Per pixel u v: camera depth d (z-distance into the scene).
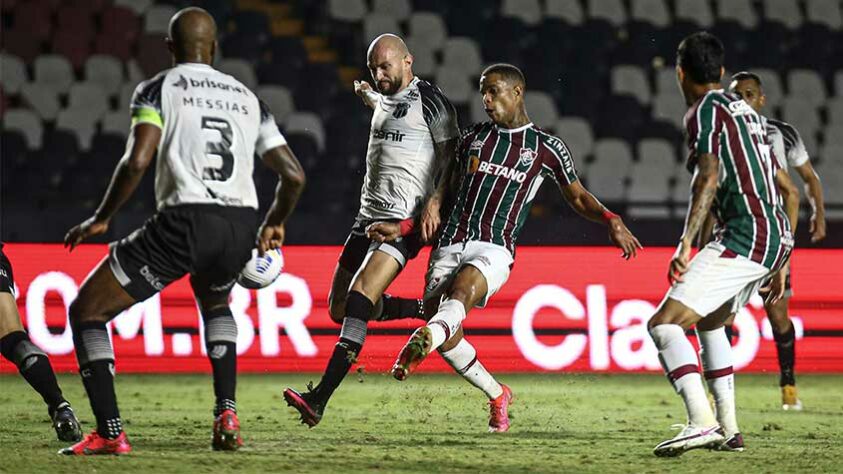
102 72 56.78
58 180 49.91
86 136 54.03
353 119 54.69
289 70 57.66
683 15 64.69
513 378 37.91
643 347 40.03
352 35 62.84
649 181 55.06
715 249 19.39
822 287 41.06
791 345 30.72
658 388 35.34
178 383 35.66
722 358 20.81
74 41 58.28
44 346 38.25
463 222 23.06
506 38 61.19
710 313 20.59
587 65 60.88
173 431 23.20
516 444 21.50
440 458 19.02
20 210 38.69
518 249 39.91
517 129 22.95
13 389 33.31
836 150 58.66
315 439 21.94
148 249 18.52
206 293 19.45
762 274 19.56
